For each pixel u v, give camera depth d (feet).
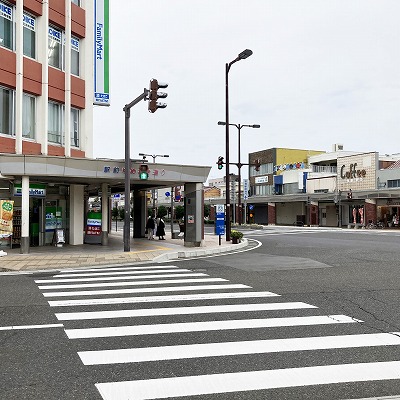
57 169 53.01
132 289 29.37
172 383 13.41
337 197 144.46
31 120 61.77
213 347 16.88
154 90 44.93
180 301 25.39
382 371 14.33
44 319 21.38
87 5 70.69
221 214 76.89
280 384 13.30
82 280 33.63
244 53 68.90
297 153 199.11
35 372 14.35
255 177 205.98
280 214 182.91
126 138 54.95
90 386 13.19
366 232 110.01
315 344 17.21
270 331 19.07
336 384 13.29
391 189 126.72
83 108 69.67
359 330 19.16
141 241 74.33
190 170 62.28
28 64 60.44
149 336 18.43
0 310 23.36
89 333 18.94
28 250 52.90
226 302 25.03
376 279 33.22
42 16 62.44
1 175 52.44
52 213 65.82
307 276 35.09
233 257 51.24
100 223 68.03
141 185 74.43
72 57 68.95
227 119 73.05
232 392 12.75
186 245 63.31
